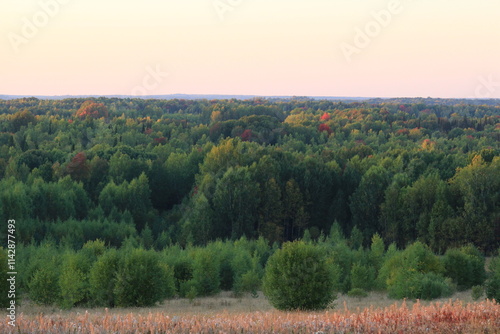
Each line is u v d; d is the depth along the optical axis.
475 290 44.56
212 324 23.77
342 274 60.88
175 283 56.91
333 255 63.53
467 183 96.50
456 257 56.03
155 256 45.44
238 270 60.91
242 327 23.38
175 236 102.06
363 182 106.38
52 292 42.47
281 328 23.17
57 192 102.75
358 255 65.62
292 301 35.34
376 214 105.12
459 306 27.30
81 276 46.06
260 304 46.19
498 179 94.75
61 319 25.70
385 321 23.98
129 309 41.56
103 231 90.81
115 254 45.56
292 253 36.03
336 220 106.00
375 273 62.84
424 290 46.16
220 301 49.53
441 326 23.48
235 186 103.56
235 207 102.94
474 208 93.06
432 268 53.00
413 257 52.94
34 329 23.48
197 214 99.50
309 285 35.19
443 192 98.12
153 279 44.06
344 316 25.48
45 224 89.94
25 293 48.38
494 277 40.91
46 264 47.44
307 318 25.72
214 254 58.94
